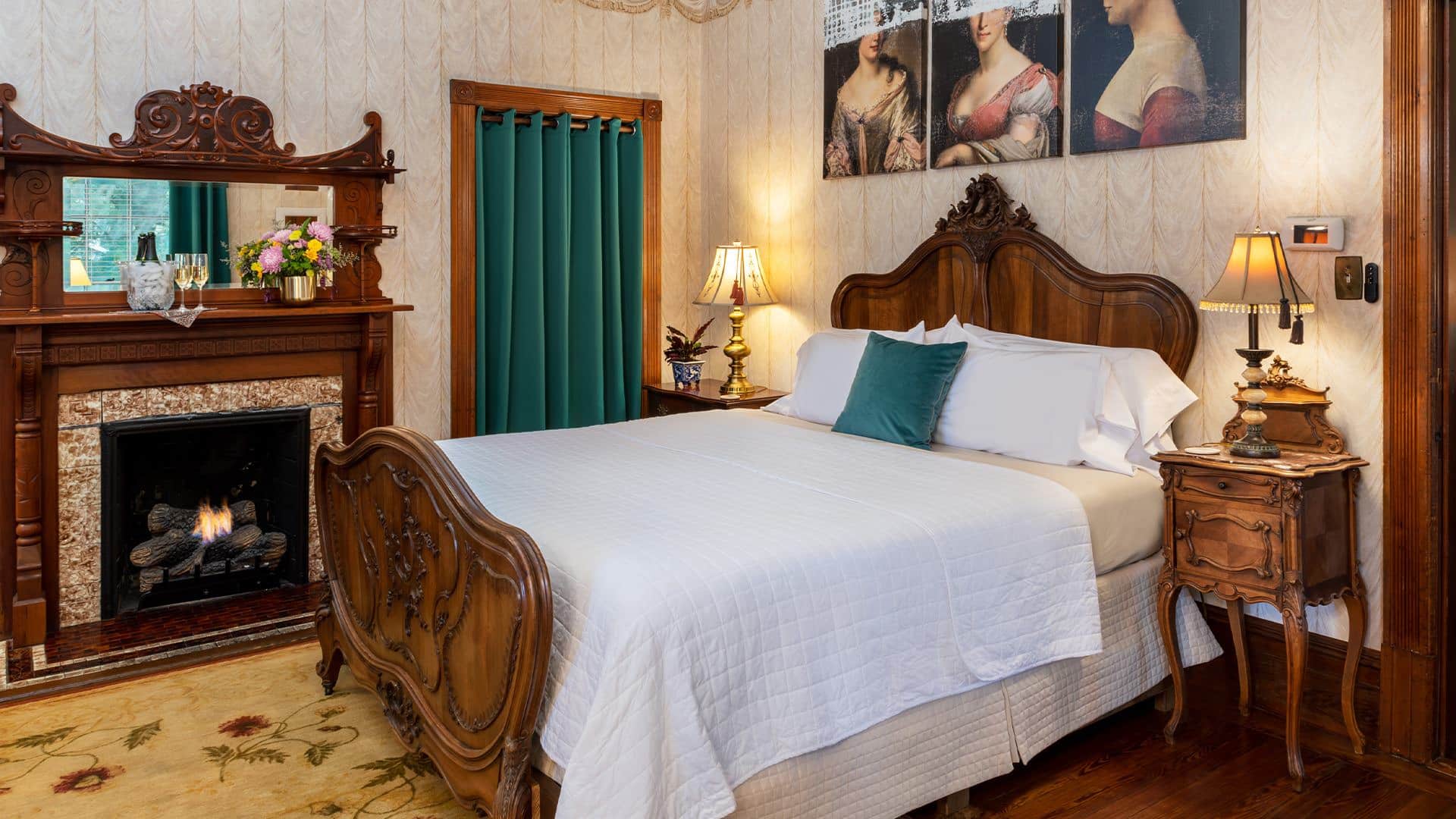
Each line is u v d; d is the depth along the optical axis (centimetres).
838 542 239
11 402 378
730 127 539
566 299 517
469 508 228
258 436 453
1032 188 390
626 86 532
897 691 238
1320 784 273
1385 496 287
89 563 396
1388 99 282
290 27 437
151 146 402
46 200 388
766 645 218
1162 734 304
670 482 297
